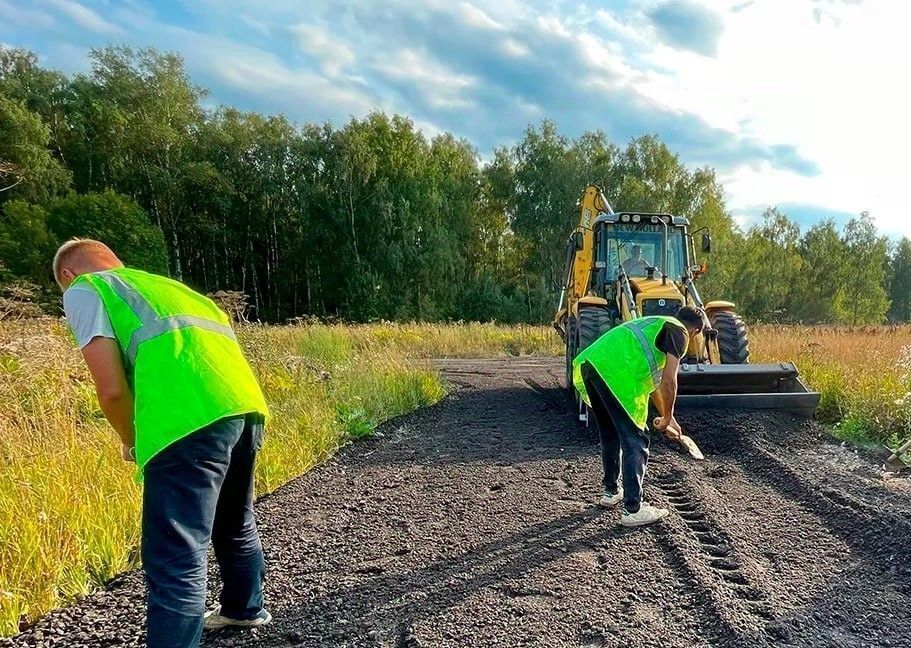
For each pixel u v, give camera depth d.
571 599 2.81
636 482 3.70
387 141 36.81
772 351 9.40
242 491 2.53
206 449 2.15
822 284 50.00
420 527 3.77
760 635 2.46
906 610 2.69
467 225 40.06
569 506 4.11
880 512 3.66
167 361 2.14
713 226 39.06
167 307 2.25
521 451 5.63
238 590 2.58
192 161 34.78
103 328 2.11
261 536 3.65
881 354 8.35
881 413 6.02
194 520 2.15
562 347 17.02
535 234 39.66
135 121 33.06
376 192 34.41
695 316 3.91
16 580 2.84
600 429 4.10
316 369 8.50
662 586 2.93
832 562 3.17
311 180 36.06
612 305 7.50
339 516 3.98
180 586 2.10
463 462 5.28
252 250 37.25
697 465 4.91
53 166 30.36
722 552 3.31
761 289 44.66
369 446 5.92
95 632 2.61
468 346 16.81
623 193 38.25
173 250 34.66
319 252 36.00
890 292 73.19
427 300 35.12
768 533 3.55
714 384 6.16
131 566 3.28
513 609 2.73
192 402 2.12
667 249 7.91
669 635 2.50
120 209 28.38
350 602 2.83
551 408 7.83
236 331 7.86
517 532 3.66
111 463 4.09
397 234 35.25
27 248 25.23
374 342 12.79
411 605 2.79
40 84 33.81
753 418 5.71
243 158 36.59
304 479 4.81
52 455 3.85
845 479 4.46
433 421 7.13
